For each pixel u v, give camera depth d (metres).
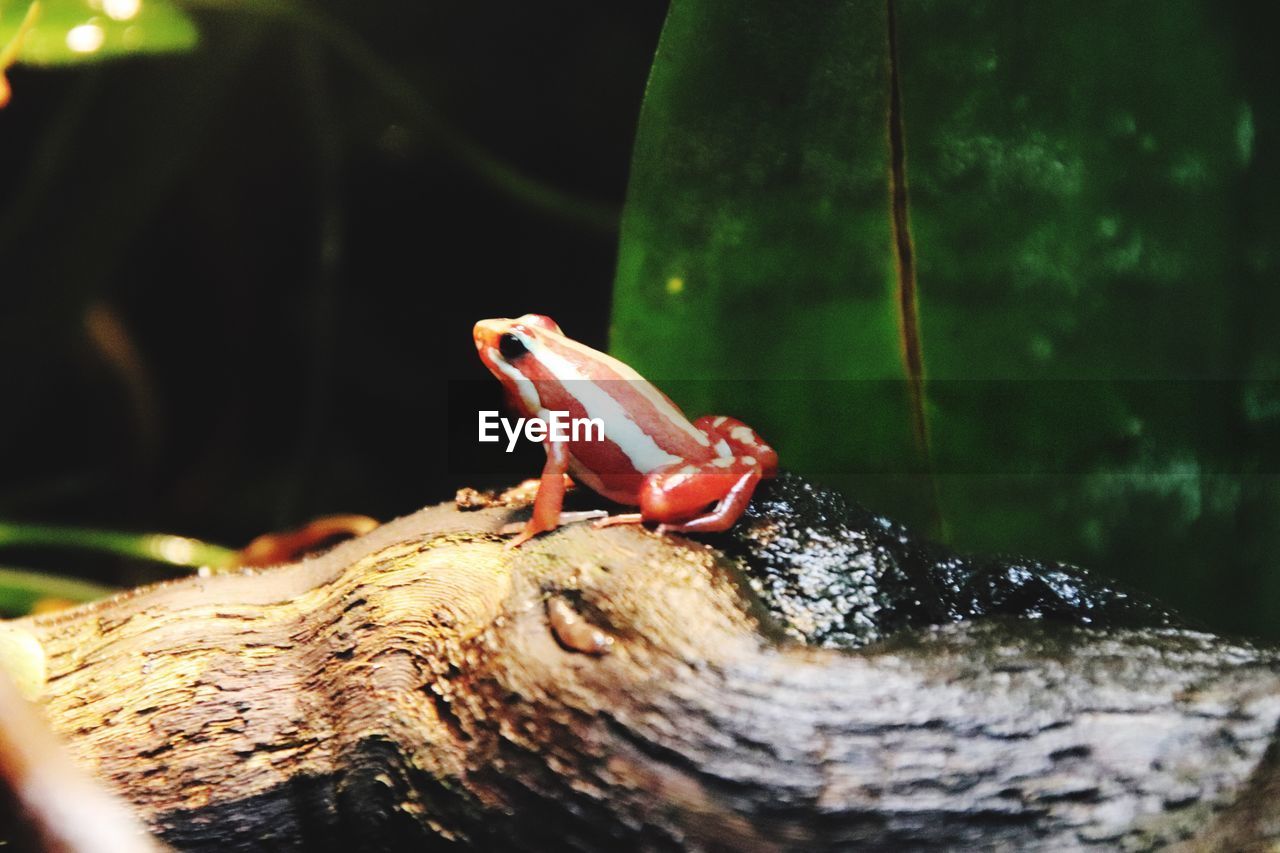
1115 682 0.19
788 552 0.20
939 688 0.19
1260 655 0.19
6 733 0.17
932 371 0.21
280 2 0.27
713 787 0.19
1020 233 0.20
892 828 0.18
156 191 0.27
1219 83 0.20
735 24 0.20
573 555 0.20
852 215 0.20
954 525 0.21
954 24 0.20
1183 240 0.20
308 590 0.20
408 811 0.19
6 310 0.27
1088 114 0.20
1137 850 0.18
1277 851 0.18
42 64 0.24
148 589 0.21
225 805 0.19
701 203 0.20
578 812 0.19
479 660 0.19
